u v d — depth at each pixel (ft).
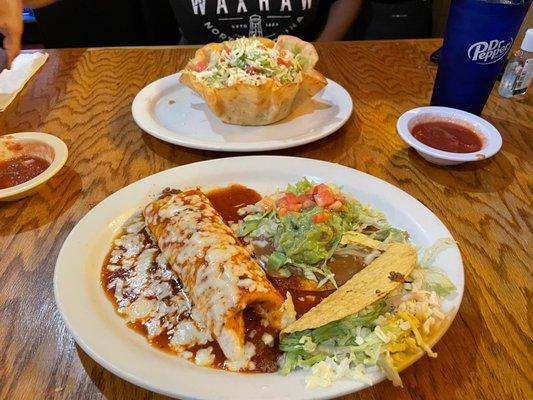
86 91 1.95
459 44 1.60
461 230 1.28
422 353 0.89
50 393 0.89
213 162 1.42
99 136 1.66
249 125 1.71
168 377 0.85
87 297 1.02
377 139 1.67
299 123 1.72
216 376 0.86
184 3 2.55
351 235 1.20
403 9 3.34
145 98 1.80
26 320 1.03
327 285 1.12
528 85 1.90
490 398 0.89
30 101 1.87
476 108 1.74
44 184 1.41
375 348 0.88
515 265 1.17
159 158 1.56
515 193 1.42
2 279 1.13
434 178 1.48
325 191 1.26
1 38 2.33
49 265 1.17
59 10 3.34
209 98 1.60
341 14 2.84
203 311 0.98
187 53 2.26
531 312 1.05
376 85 2.01
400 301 0.99
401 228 1.24
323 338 0.93
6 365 0.94
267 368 0.91
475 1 1.50
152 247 1.19
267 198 1.32
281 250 1.19
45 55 2.18
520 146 1.63
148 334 0.98
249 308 1.03
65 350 0.97
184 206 1.21
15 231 1.26
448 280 1.03
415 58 2.22
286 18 2.58
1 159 1.41
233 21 2.56
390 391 0.90
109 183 1.44
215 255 1.05
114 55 2.23
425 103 1.88
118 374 0.85
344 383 0.83
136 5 3.45
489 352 0.97
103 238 1.20
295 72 1.69
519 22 1.54
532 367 0.94
